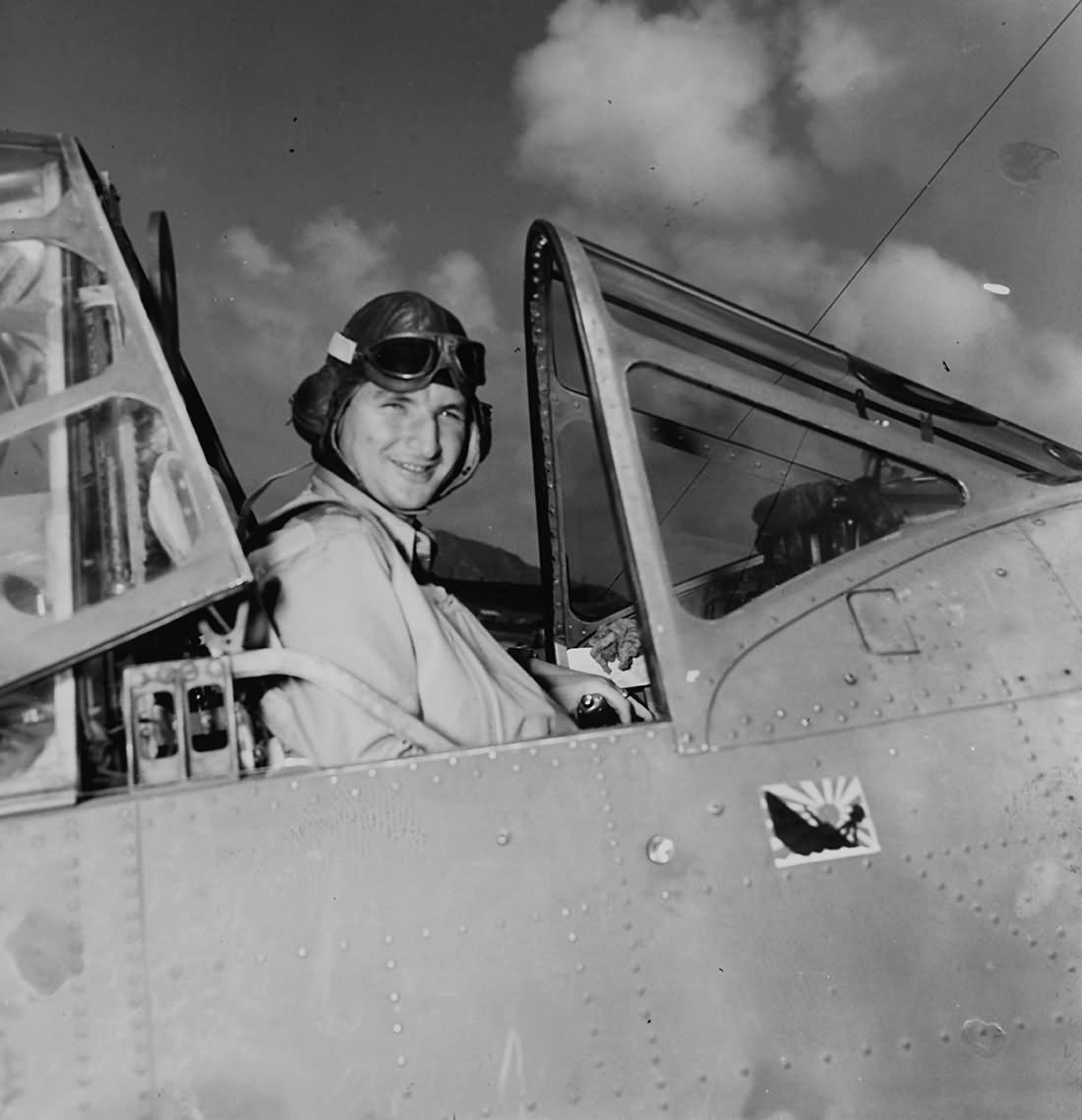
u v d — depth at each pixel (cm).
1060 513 179
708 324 188
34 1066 133
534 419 240
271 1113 134
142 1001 136
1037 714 161
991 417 193
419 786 146
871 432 181
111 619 143
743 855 148
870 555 171
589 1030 140
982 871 153
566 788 148
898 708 159
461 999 139
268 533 186
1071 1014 150
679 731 152
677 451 182
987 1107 146
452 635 184
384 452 204
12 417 147
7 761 144
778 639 160
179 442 148
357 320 207
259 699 170
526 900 143
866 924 148
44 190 160
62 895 138
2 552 150
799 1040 144
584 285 171
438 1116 136
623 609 251
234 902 139
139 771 144
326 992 137
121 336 161
